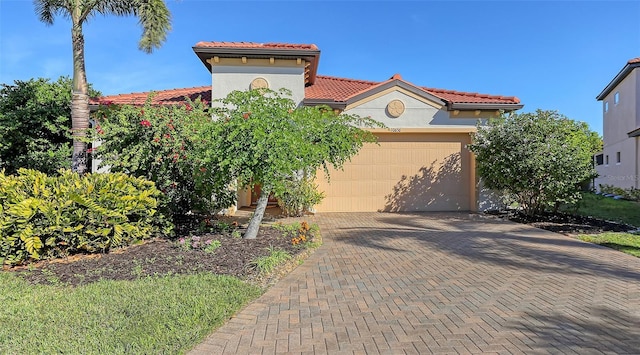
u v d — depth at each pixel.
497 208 14.30
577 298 5.12
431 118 14.19
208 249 7.09
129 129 9.37
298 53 13.14
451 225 11.45
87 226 6.85
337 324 4.31
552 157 11.44
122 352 3.36
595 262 7.04
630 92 21.56
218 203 10.34
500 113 13.44
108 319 4.09
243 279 5.78
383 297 5.21
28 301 4.65
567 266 6.76
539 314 4.57
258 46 13.28
